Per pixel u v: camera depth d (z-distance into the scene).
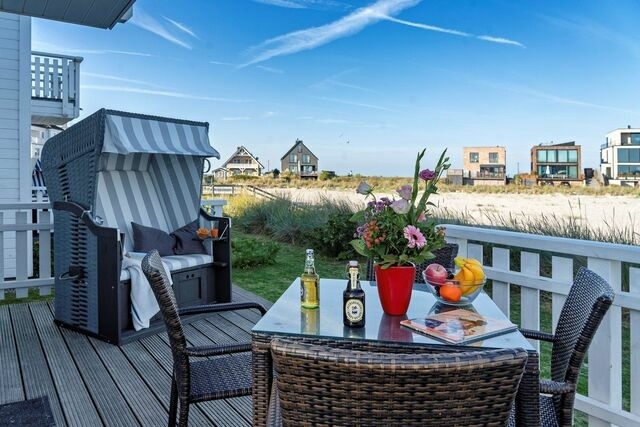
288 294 2.05
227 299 4.41
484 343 1.46
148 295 3.59
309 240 8.35
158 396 2.59
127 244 4.27
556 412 1.60
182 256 4.20
